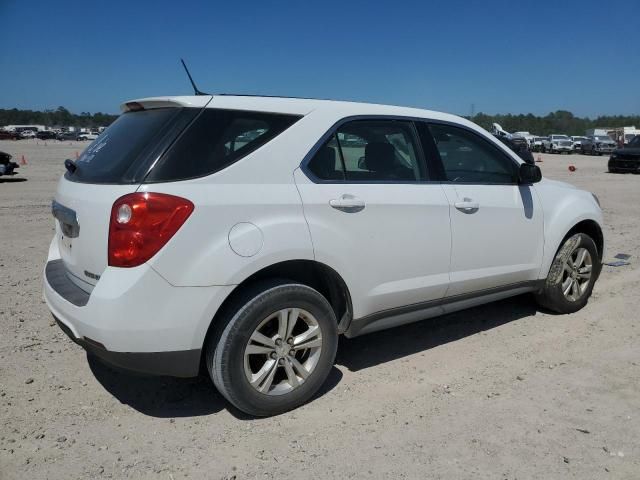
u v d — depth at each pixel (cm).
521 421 323
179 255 283
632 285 604
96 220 292
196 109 310
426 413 333
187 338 289
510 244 438
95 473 272
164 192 283
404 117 390
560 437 307
